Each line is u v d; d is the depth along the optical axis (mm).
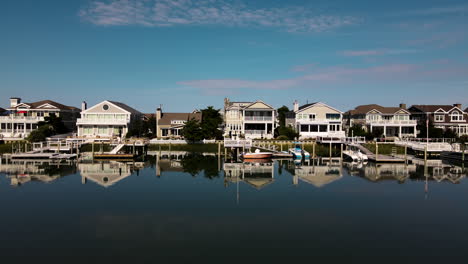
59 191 30141
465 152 50969
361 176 38500
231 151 58594
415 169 44125
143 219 22359
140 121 83750
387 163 50094
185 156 58094
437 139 65812
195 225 21266
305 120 72188
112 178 36500
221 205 25734
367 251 17641
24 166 45344
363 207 25375
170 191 30266
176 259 16609
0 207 24984
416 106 84250
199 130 66812
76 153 57688
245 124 76188
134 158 53156
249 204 26047
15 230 20328
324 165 48031
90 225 21203
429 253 17422
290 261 16469
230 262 16328
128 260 16500
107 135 68688
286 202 26703
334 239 19156
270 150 57969
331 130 73125
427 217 23094
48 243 18438
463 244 18562
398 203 26547
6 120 70188
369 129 74688
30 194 28984
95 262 16266
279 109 113188
